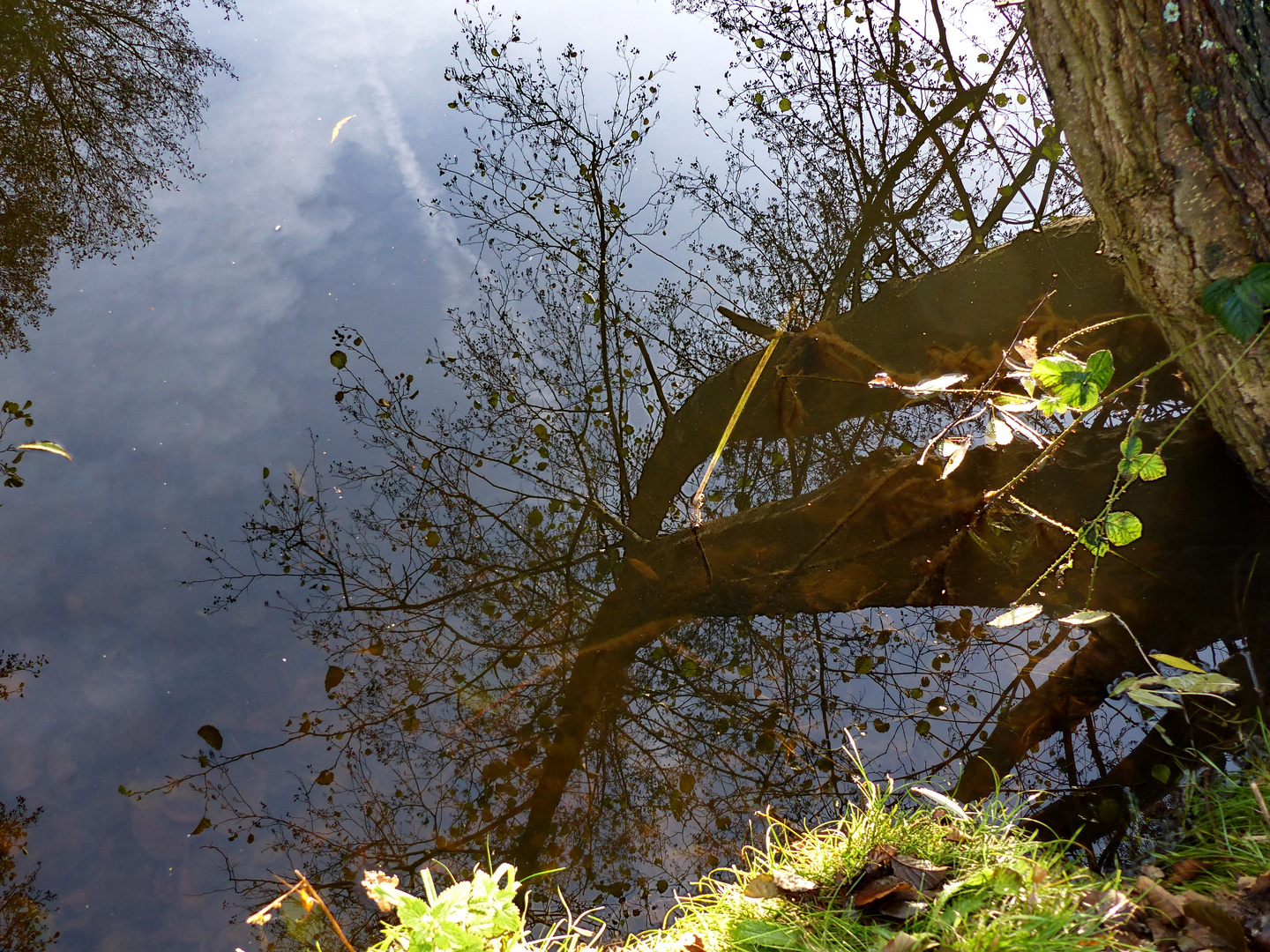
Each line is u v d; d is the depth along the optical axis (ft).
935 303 15.25
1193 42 6.76
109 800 9.27
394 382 16.85
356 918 8.45
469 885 6.05
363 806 9.77
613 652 12.28
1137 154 7.48
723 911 6.95
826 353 16.01
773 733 10.90
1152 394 13.46
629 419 17.81
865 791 8.07
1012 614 7.72
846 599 12.58
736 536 13.70
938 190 19.84
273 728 10.47
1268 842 6.50
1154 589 11.11
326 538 13.52
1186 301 7.89
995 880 6.29
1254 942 5.33
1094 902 6.05
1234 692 9.13
